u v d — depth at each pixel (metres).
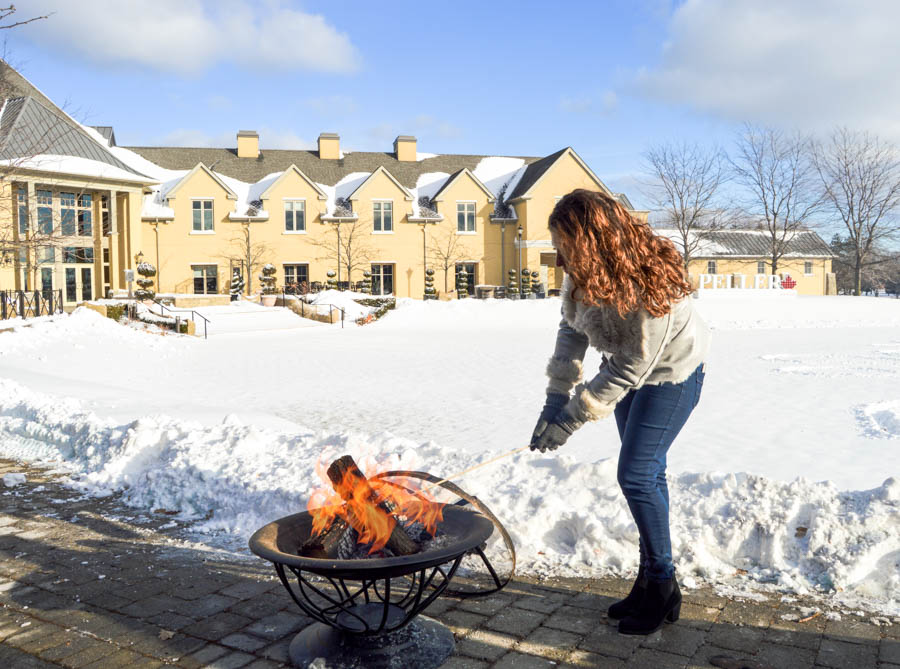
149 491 4.92
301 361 15.91
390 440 5.30
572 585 3.36
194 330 24.34
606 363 2.86
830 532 3.35
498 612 3.08
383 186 41.62
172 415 7.50
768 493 3.68
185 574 3.59
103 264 31.83
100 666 2.64
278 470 4.82
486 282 43.72
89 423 6.33
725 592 3.21
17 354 14.67
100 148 31.44
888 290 82.56
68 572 3.62
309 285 38.88
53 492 5.17
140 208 32.31
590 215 2.55
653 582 2.81
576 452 6.84
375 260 41.69
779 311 32.22
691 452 6.80
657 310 2.58
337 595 3.29
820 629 2.82
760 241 54.12
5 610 3.15
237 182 42.19
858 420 8.39
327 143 45.62
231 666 2.63
